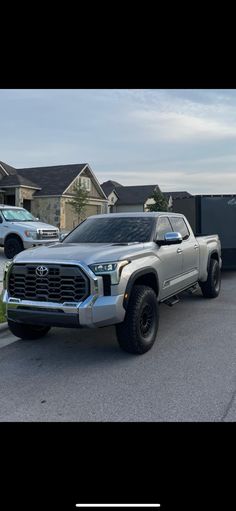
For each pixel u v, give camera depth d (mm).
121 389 4395
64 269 4953
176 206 15203
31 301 5145
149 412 3861
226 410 3877
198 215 12750
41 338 6316
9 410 3971
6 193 30500
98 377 4738
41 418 3803
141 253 5566
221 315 7695
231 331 6617
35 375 4840
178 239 6023
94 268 4891
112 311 4898
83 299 4863
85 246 5691
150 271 5641
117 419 3750
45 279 5062
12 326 5891
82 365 5141
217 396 4184
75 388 4445
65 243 6340
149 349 5609
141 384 4516
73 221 33062
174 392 4293
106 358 5379
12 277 5398
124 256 5184
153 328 5668
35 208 31766
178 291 6977
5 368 5082
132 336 5254
